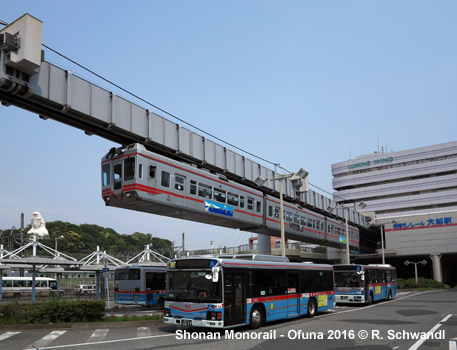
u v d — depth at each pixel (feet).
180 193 88.48
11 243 262.88
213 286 49.37
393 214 410.72
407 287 205.98
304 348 39.88
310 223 151.53
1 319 57.11
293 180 142.00
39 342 43.70
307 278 68.28
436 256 233.35
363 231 238.89
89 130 79.36
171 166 86.99
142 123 84.64
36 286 184.03
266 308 56.39
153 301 98.58
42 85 66.18
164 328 56.03
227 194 103.91
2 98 65.21
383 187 419.95
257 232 128.88
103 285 143.84
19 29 61.05
